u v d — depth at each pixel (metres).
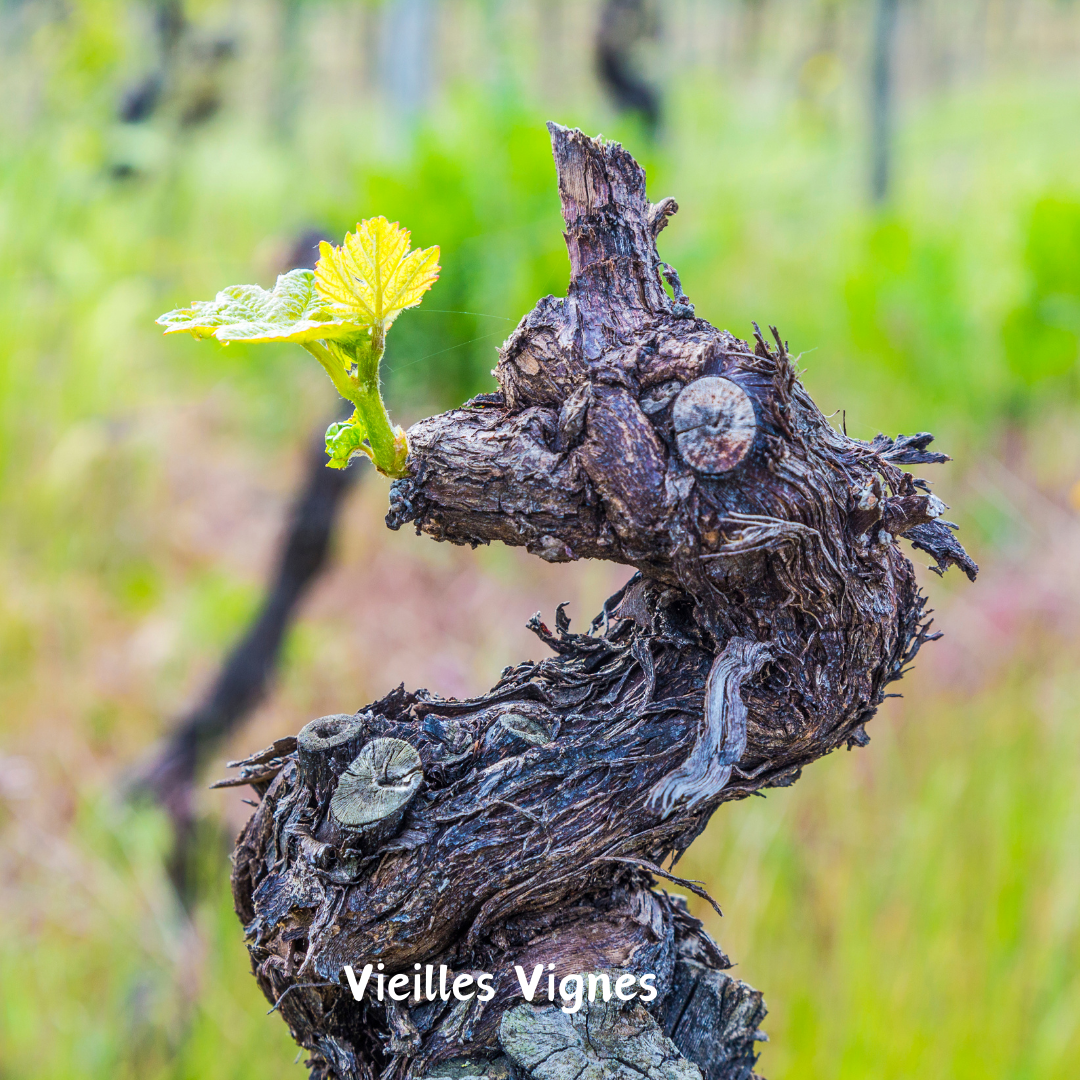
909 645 0.76
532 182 2.19
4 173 2.62
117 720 2.17
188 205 3.22
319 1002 0.74
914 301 2.92
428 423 0.73
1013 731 1.63
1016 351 2.87
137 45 3.07
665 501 0.71
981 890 1.46
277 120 4.68
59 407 2.52
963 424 2.85
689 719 0.73
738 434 0.71
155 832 1.76
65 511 2.56
